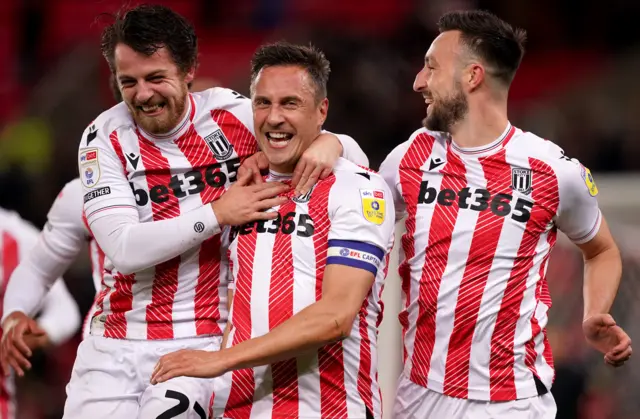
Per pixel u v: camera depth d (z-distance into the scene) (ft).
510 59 46.78
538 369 47.34
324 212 44.11
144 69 44.98
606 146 102.47
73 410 48.32
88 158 47.09
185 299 47.88
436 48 47.44
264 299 44.06
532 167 46.34
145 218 47.37
